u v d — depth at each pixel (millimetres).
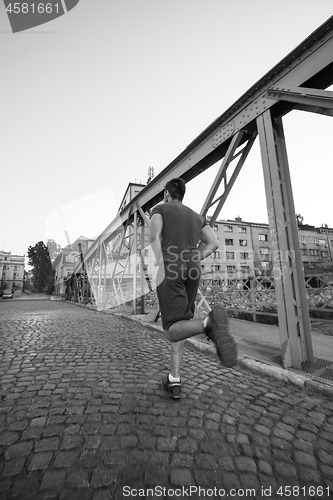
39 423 1538
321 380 2135
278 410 1743
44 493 999
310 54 2514
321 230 40375
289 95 2654
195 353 3297
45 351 3389
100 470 1134
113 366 2729
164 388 2107
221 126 3826
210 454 1261
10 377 2373
